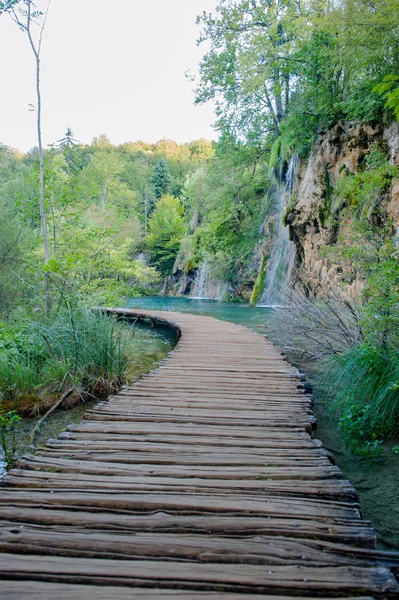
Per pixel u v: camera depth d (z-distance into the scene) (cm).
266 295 2148
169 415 386
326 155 1400
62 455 291
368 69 1066
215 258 2695
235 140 2159
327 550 181
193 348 791
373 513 267
